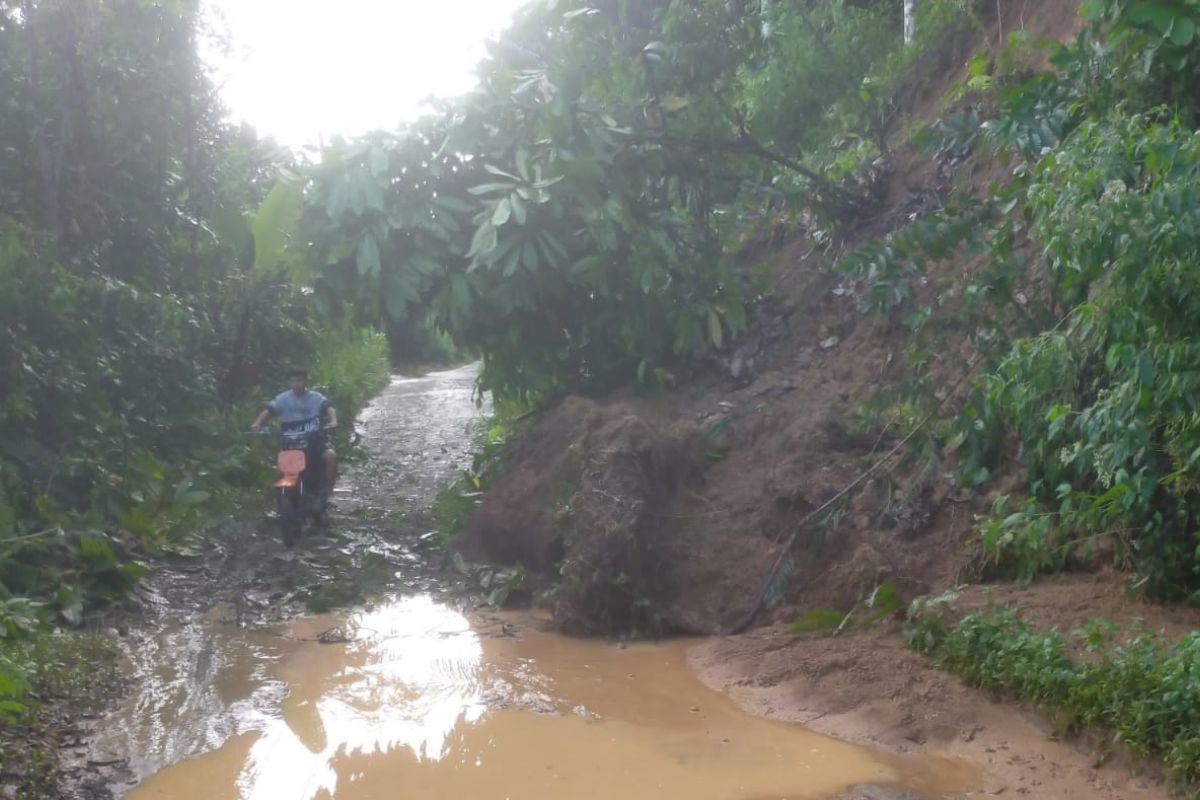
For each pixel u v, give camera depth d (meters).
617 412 9.12
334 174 8.73
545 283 9.30
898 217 10.70
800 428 8.80
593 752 5.70
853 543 7.79
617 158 9.21
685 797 5.18
